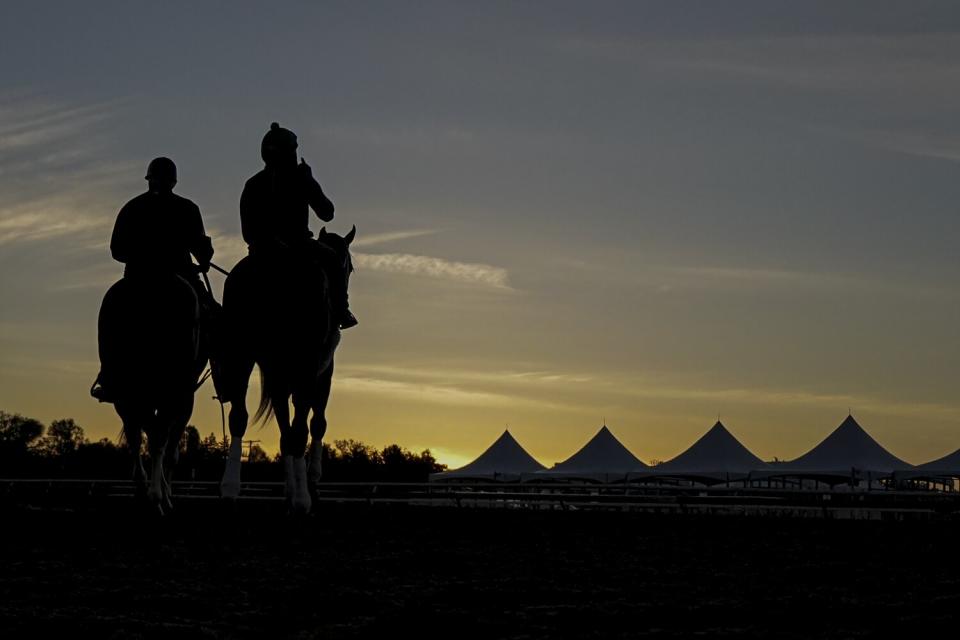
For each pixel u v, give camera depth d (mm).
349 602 11727
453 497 28234
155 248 17922
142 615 10984
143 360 17156
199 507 20281
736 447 57969
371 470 77562
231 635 10250
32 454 80312
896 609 11383
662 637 10133
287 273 17359
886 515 24391
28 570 13305
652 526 18688
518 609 11523
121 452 72438
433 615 11016
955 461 54562
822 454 56438
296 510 17641
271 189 17984
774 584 13164
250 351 17719
